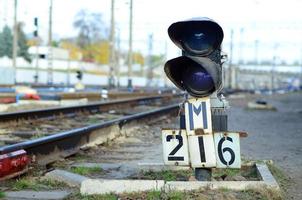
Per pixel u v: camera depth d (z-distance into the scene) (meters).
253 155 13.12
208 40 7.23
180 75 7.43
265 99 71.62
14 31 58.75
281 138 18.00
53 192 7.89
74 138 12.36
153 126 21.16
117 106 29.94
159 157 12.26
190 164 7.36
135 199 7.01
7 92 35.75
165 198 6.90
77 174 9.21
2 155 8.35
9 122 17.14
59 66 128.62
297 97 89.06
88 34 150.38
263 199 7.06
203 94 7.37
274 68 171.38
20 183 8.23
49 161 10.36
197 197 6.85
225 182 7.47
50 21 64.94
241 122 25.83
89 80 112.38
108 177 9.42
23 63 115.44
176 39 7.28
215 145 7.33
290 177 9.86
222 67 7.38
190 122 7.38
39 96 32.38
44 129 16.83
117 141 15.33
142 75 159.50
